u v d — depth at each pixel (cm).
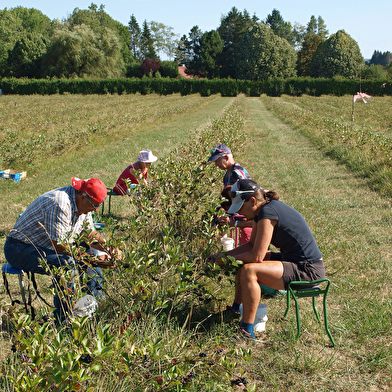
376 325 351
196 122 2305
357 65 7406
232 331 347
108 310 343
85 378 190
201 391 272
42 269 340
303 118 2272
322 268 333
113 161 1149
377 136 1310
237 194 333
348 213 698
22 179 938
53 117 2281
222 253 331
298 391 282
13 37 7931
